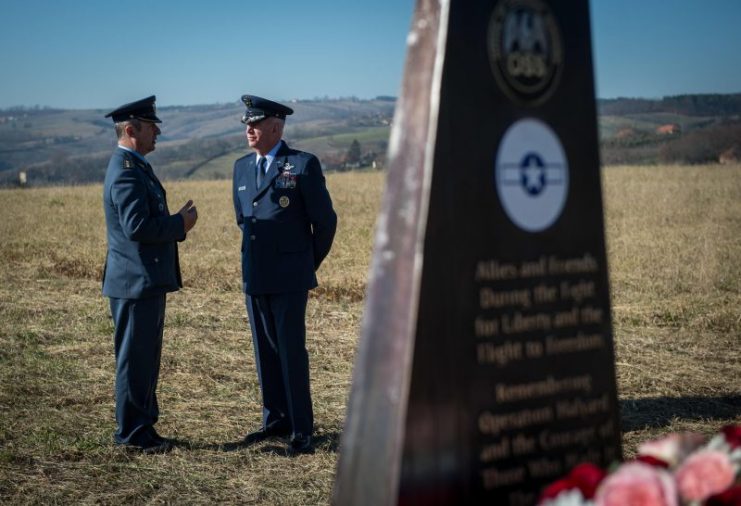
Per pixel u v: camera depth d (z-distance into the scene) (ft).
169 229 17.46
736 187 93.76
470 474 9.20
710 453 8.49
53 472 16.67
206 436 18.80
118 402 17.92
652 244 48.26
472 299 9.21
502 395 9.44
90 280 40.37
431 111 8.99
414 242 8.87
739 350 25.53
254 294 18.01
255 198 18.16
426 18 9.25
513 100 9.56
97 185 125.39
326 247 18.49
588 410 10.18
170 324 29.81
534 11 9.76
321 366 24.35
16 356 25.49
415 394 8.71
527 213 9.68
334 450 17.92
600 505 8.00
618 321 29.30
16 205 85.71
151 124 17.99
